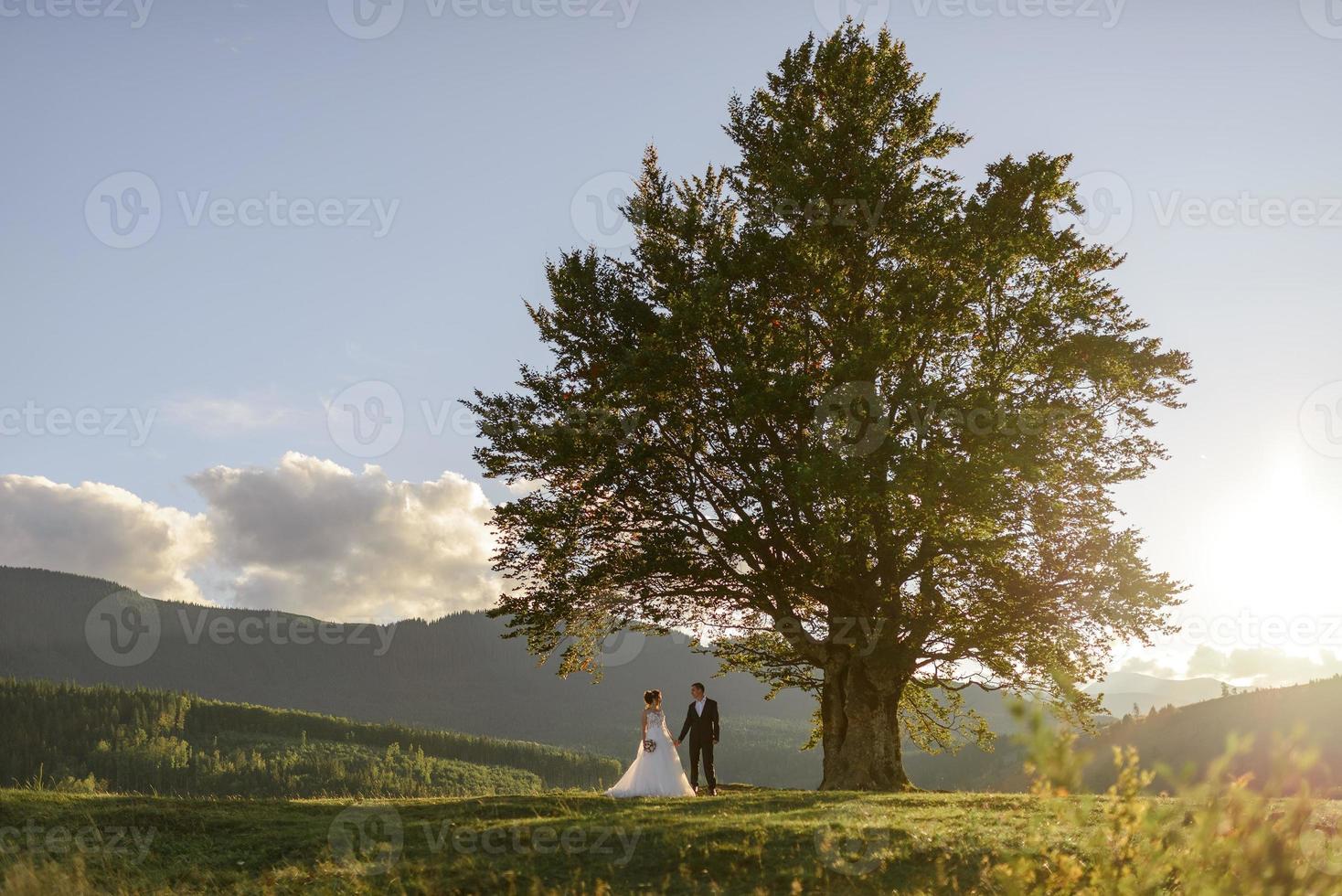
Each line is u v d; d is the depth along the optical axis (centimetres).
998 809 1586
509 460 2681
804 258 2395
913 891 1085
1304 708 14012
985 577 2498
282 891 1250
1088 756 552
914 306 2342
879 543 2441
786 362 2348
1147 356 2575
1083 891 637
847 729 2595
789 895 1127
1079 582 2500
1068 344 2467
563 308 2659
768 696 3014
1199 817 584
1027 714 560
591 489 2411
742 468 2477
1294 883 560
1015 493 2281
